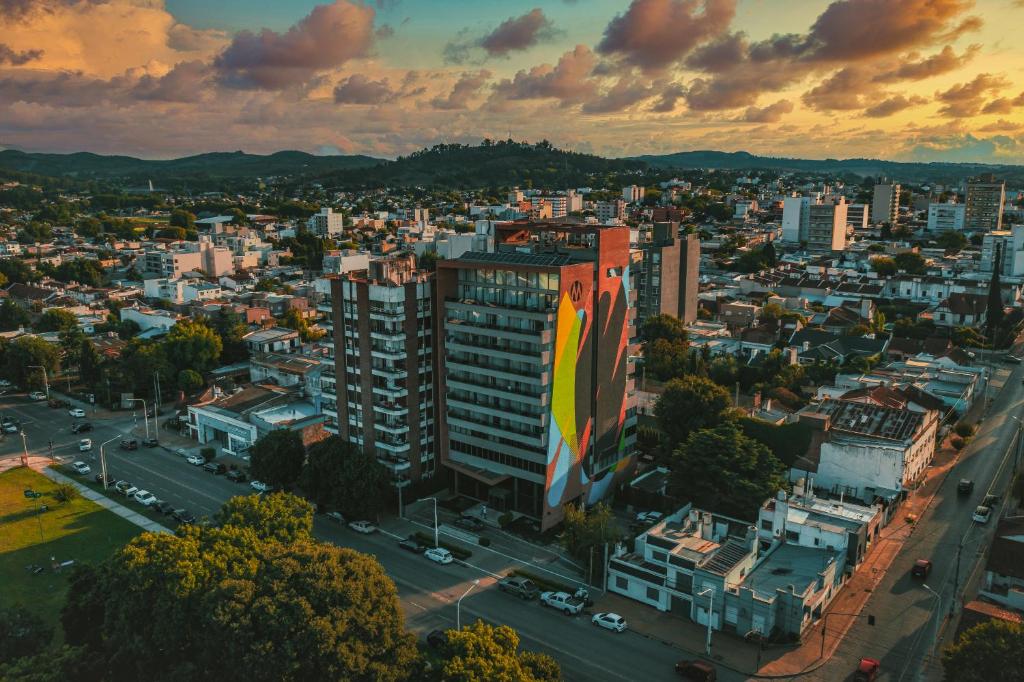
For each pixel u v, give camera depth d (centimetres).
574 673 9262
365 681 8281
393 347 13700
